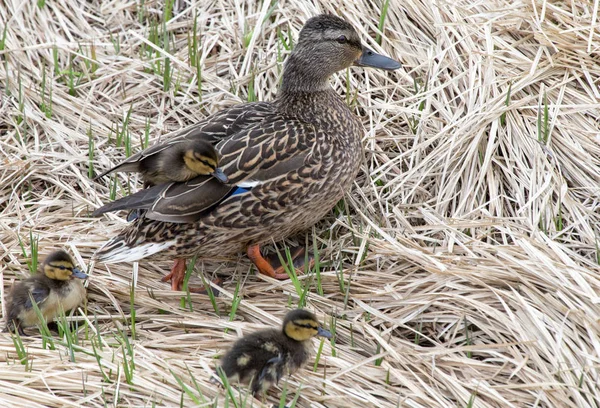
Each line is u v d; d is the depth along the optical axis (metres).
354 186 12.38
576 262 10.94
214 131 11.17
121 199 10.35
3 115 13.30
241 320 10.74
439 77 13.37
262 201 10.74
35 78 13.84
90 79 13.88
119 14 14.86
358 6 14.20
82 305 10.84
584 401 9.02
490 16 13.71
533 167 11.96
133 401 9.09
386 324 10.48
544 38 13.26
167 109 13.62
